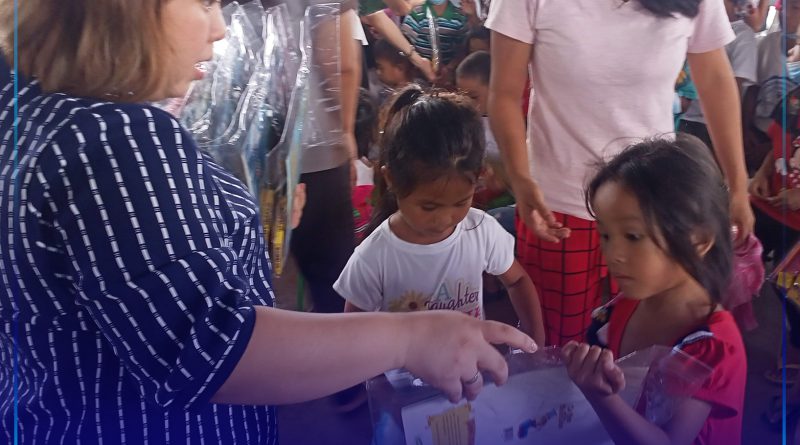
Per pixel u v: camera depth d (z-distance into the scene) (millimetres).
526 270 1125
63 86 525
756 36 1167
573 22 988
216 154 989
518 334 625
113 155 484
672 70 1024
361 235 1206
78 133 486
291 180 1070
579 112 1033
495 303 1223
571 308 1095
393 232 991
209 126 1005
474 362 599
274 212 1066
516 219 1136
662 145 832
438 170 881
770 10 1157
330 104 1154
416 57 1174
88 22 504
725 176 1089
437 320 593
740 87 1166
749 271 1023
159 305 483
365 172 1228
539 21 1011
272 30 1092
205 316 490
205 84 1014
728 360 767
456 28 1146
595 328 971
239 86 1048
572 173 1046
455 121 891
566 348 756
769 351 1087
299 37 1107
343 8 1138
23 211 491
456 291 998
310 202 1154
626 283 832
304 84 1091
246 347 503
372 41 1189
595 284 1104
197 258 495
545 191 1068
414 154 885
